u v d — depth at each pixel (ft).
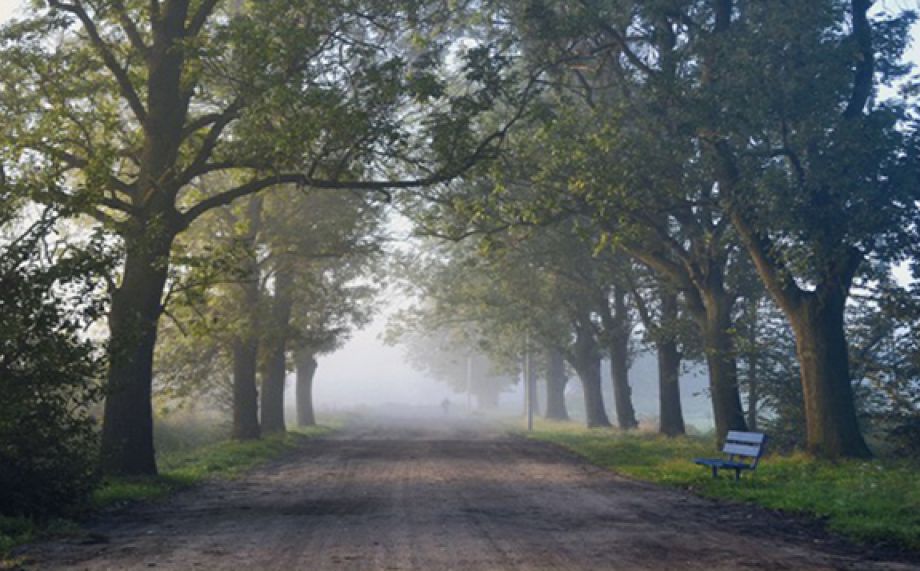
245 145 68.03
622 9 79.30
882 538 37.27
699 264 93.76
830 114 68.95
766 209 69.97
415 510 48.75
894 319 88.02
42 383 44.32
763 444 61.00
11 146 59.62
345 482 66.03
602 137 78.18
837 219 68.64
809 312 74.69
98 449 50.26
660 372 122.83
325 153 64.80
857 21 74.18
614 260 120.26
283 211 106.22
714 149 75.15
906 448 78.48
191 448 104.42
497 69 69.56
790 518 44.75
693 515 46.24
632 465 78.64
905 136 67.15
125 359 48.57
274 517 46.03
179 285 68.44
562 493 57.52
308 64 65.87
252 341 111.86
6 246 44.27
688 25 78.59
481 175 70.74
